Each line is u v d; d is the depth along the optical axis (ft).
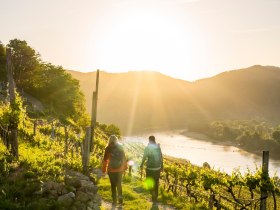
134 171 86.33
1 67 270.87
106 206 40.29
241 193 113.60
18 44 296.71
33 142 72.18
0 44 292.40
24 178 37.91
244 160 422.00
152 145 43.68
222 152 497.46
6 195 33.40
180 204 47.24
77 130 199.41
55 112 252.42
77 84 349.00
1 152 45.21
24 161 43.60
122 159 40.45
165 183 72.64
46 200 33.83
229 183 62.03
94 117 83.76
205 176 65.31
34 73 311.47
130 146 245.65
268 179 49.08
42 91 308.19
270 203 105.70
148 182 44.21
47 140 78.23
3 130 49.39
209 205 56.29
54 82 313.53
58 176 42.19
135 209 40.40
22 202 33.04
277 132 563.07
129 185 56.85
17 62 297.12
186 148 523.29
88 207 36.01
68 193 36.14
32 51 302.25
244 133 599.16
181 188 64.95
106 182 53.26
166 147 521.24
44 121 147.23
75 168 51.52
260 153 504.43
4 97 136.15
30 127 98.02
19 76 301.02
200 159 413.39
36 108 223.51
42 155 53.21
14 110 46.21
